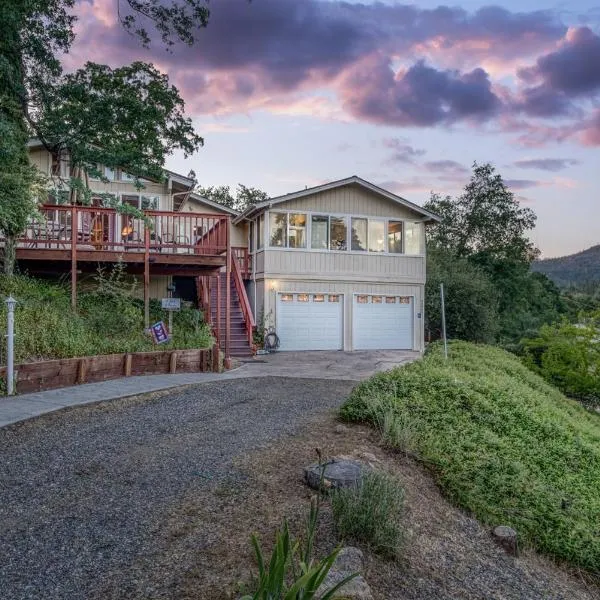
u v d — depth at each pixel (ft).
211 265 43.09
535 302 114.21
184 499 12.61
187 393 27.40
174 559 9.73
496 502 15.87
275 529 10.99
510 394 25.22
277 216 56.03
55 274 46.65
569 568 14.52
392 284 59.98
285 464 15.23
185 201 58.85
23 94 36.96
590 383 47.83
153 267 44.96
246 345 50.72
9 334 24.81
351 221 58.44
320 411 23.22
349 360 48.01
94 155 42.75
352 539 10.91
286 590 7.52
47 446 17.10
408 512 13.26
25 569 9.32
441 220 61.11
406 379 23.39
